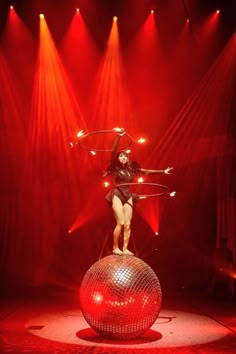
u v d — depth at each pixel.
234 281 16.73
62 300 14.66
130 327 8.50
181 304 14.16
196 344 8.77
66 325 10.47
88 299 8.64
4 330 9.88
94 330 8.98
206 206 18.59
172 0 15.12
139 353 8.02
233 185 17.05
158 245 19.22
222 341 9.04
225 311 12.80
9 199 18.83
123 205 9.52
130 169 9.74
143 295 8.49
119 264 8.69
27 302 14.20
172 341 8.98
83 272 19.75
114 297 8.39
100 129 17.78
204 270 18.62
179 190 18.77
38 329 9.99
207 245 18.67
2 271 19.00
